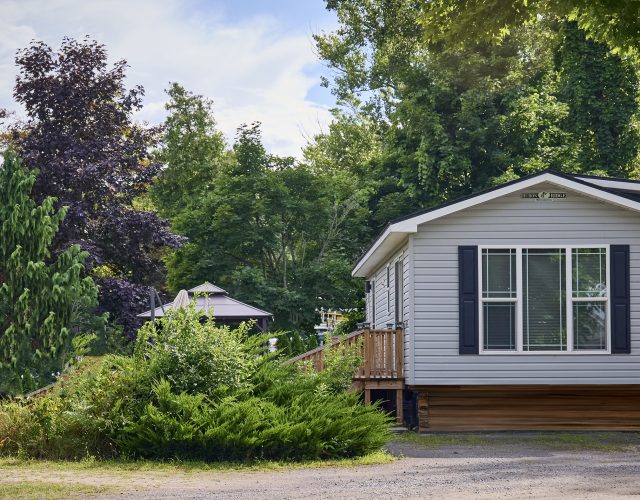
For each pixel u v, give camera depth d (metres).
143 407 14.57
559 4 20.92
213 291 27.58
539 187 19.34
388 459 14.61
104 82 32.53
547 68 41.06
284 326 39.03
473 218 19.41
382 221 41.09
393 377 20.45
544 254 19.34
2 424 15.00
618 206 19.33
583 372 19.20
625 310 19.22
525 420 19.56
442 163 37.50
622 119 39.03
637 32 20.97
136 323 30.44
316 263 40.31
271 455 14.32
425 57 41.12
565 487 11.02
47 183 30.97
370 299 30.56
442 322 19.33
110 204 32.56
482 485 11.27
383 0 48.16
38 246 24.95
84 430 14.59
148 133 34.44
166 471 13.00
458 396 19.58
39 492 10.76
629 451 16.17
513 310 19.30
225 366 15.01
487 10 21.67
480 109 38.66
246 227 40.19
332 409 14.73
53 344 24.25
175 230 40.91
